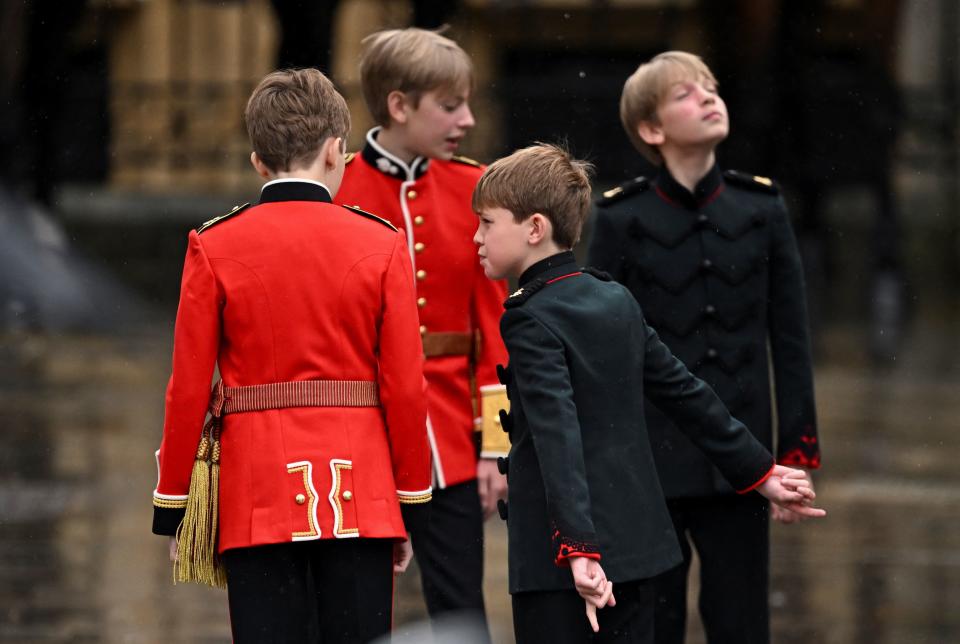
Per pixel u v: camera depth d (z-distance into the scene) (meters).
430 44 16.88
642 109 16.80
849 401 45.06
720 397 16.53
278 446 13.64
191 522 13.72
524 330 13.80
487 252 14.47
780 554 26.05
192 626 21.00
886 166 69.62
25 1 64.19
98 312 61.16
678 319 16.59
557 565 13.60
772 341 16.86
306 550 13.94
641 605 13.95
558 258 14.30
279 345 13.79
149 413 40.31
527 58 78.44
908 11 77.69
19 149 64.38
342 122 14.55
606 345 13.92
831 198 72.69
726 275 16.61
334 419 13.74
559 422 13.34
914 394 46.41
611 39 78.50
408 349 13.95
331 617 13.81
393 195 17.11
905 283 71.19
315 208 14.15
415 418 13.94
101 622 21.08
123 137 74.69
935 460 35.38
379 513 13.70
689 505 16.50
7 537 26.14
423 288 17.02
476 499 16.97
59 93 65.88
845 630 21.27
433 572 16.78
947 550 26.33
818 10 70.12
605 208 16.89
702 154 16.75
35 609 21.67
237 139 75.50
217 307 13.85
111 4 76.06
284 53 61.66
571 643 13.69
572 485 13.20
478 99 74.56
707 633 16.61
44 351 53.16
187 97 75.25
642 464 14.02
